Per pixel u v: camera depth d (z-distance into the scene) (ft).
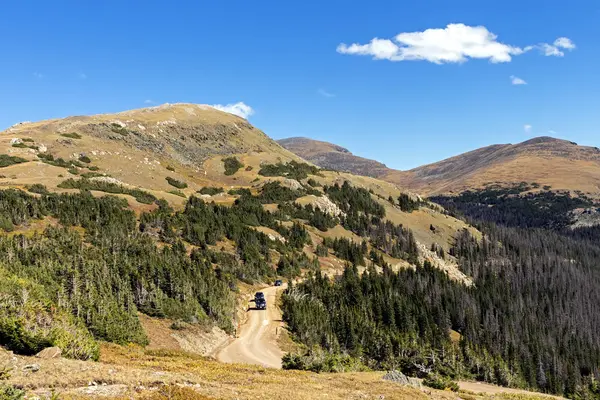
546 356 397.19
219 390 84.17
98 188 407.44
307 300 312.29
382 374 149.38
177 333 194.80
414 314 366.02
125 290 195.93
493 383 315.58
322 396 95.20
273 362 191.31
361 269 479.82
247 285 329.72
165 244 320.29
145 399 71.10
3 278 136.46
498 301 497.05
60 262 202.08
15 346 91.91
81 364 87.30
